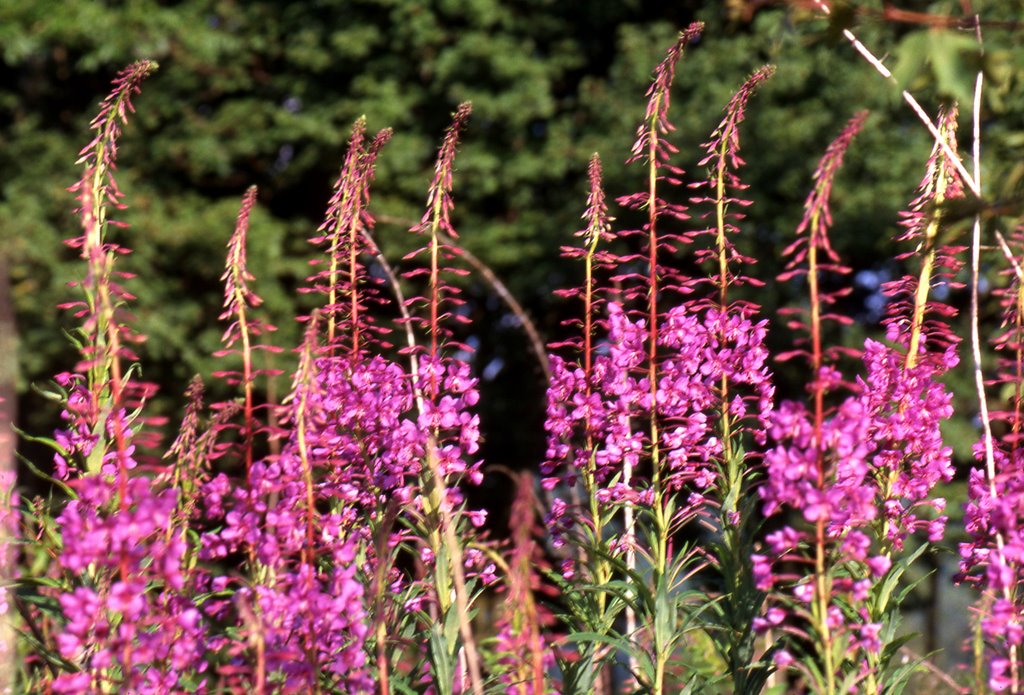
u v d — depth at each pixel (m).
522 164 21.75
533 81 21.84
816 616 3.97
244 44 23.48
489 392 21.58
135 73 4.43
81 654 4.18
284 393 20.19
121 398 4.38
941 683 6.32
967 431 17.09
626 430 5.18
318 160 23.33
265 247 20.97
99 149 4.40
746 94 5.19
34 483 11.77
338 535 4.80
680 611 5.45
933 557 12.72
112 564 4.02
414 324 19.08
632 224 19.58
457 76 21.95
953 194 5.16
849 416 3.88
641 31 22.03
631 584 4.86
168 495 3.84
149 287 20.81
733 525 4.90
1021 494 4.29
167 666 4.18
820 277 19.28
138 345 20.11
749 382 5.12
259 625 3.90
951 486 17.12
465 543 4.95
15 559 5.00
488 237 21.34
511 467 21.56
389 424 4.95
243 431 4.41
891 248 19.03
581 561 5.22
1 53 23.55
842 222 18.98
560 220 21.03
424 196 21.91
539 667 3.99
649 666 4.74
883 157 19.53
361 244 5.22
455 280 21.34
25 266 20.31
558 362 5.30
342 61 22.81
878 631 4.33
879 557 4.01
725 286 5.20
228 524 4.68
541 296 21.50
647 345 5.65
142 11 22.48
